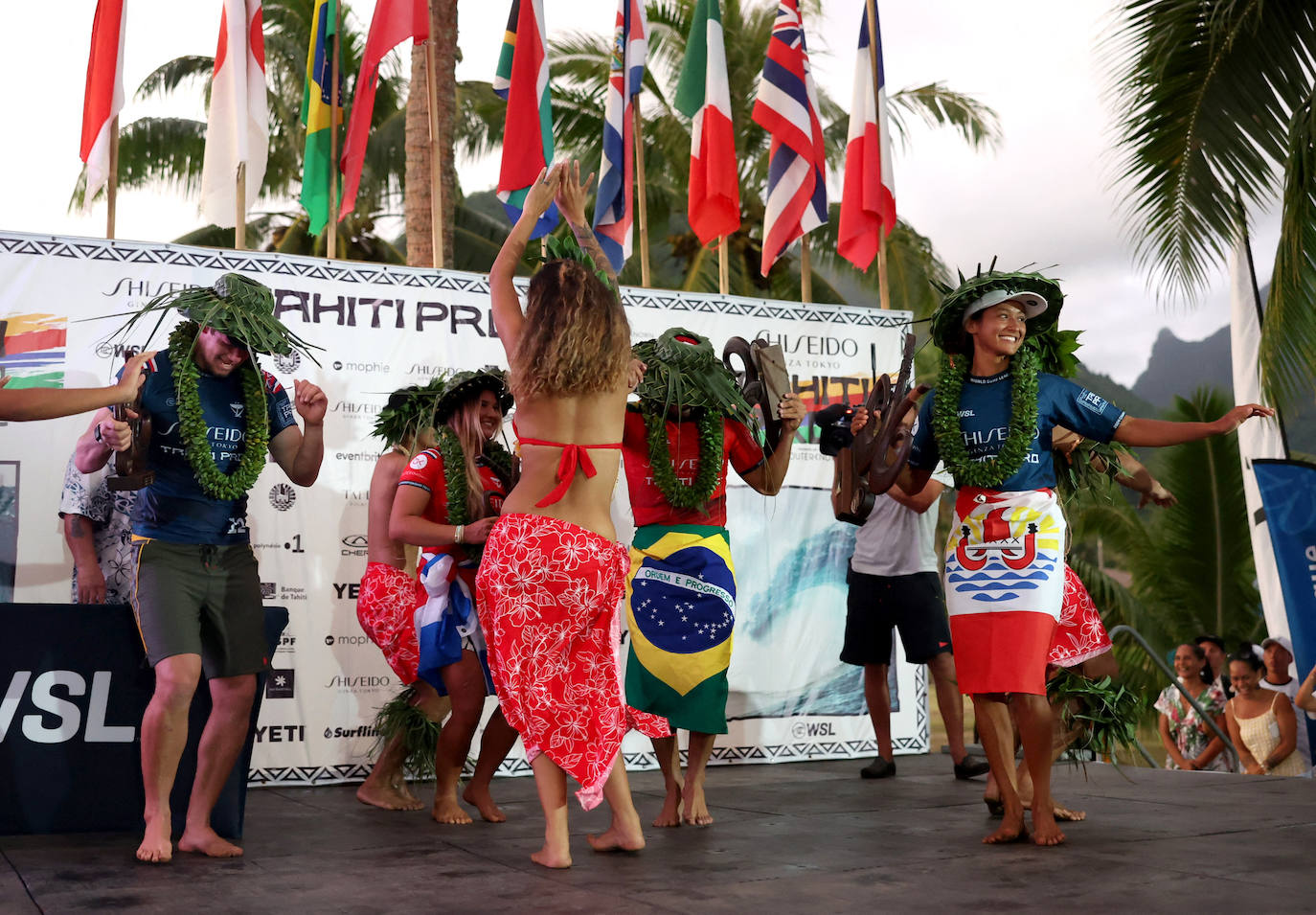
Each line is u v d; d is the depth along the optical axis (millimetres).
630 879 2904
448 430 4180
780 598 6004
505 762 5480
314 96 6391
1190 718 7266
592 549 3111
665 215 19031
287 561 5281
